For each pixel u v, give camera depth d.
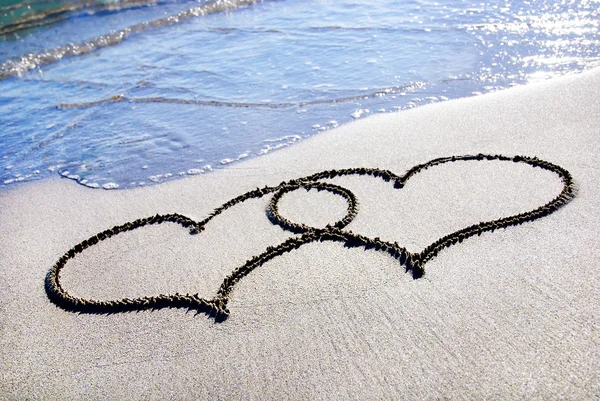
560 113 1.62
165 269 1.21
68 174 1.59
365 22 2.48
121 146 1.71
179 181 1.52
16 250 1.31
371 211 1.31
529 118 1.62
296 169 1.51
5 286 1.21
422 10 2.57
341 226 1.27
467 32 2.29
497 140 1.53
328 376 0.95
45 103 2.01
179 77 2.12
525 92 1.77
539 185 1.34
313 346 1.00
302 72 2.06
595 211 1.23
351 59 2.13
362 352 0.98
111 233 1.33
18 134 1.82
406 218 1.28
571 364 0.91
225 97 1.94
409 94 1.85
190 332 1.06
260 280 1.15
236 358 1.00
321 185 1.42
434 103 1.78
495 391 0.89
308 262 1.18
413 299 1.07
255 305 1.10
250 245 1.26
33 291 1.19
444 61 2.06
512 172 1.39
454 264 1.13
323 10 2.71
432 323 1.01
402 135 1.61
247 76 2.07
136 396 0.95
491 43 2.17
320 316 1.06
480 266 1.12
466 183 1.38
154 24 2.72
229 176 1.52
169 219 1.36
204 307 1.11
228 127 1.76
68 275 1.22
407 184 1.40
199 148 1.66
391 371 0.94
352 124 1.71
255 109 1.84
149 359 1.02
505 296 1.05
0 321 1.12
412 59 2.09
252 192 1.42
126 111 1.91
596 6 2.41
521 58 2.03
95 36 2.60
